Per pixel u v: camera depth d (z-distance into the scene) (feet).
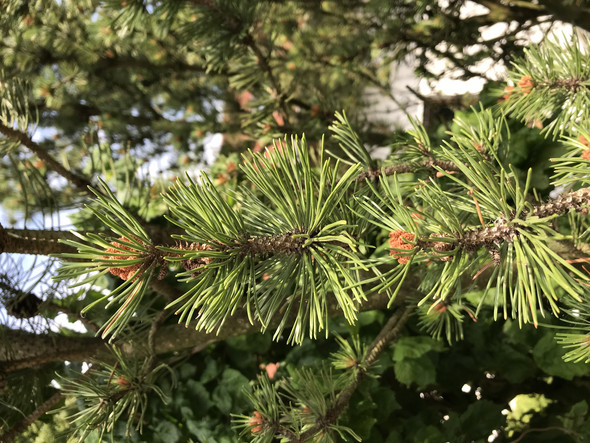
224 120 3.60
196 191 0.77
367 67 3.10
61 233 1.25
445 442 1.71
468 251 0.78
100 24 2.77
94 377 1.62
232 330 1.60
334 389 1.57
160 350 1.66
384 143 2.64
